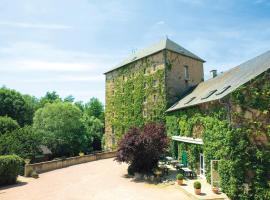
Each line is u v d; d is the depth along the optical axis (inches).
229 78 953.5
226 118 733.9
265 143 725.9
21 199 690.8
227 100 735.1
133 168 962.7
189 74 1419.8
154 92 1349.7
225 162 716.0
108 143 1738.4
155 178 864.9
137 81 1478.8
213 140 775.1
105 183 862.5
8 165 852.0
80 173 1042.7
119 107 1632.6
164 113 1270.9
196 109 927.7
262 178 698.8
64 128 1860.2
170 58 1336.1
